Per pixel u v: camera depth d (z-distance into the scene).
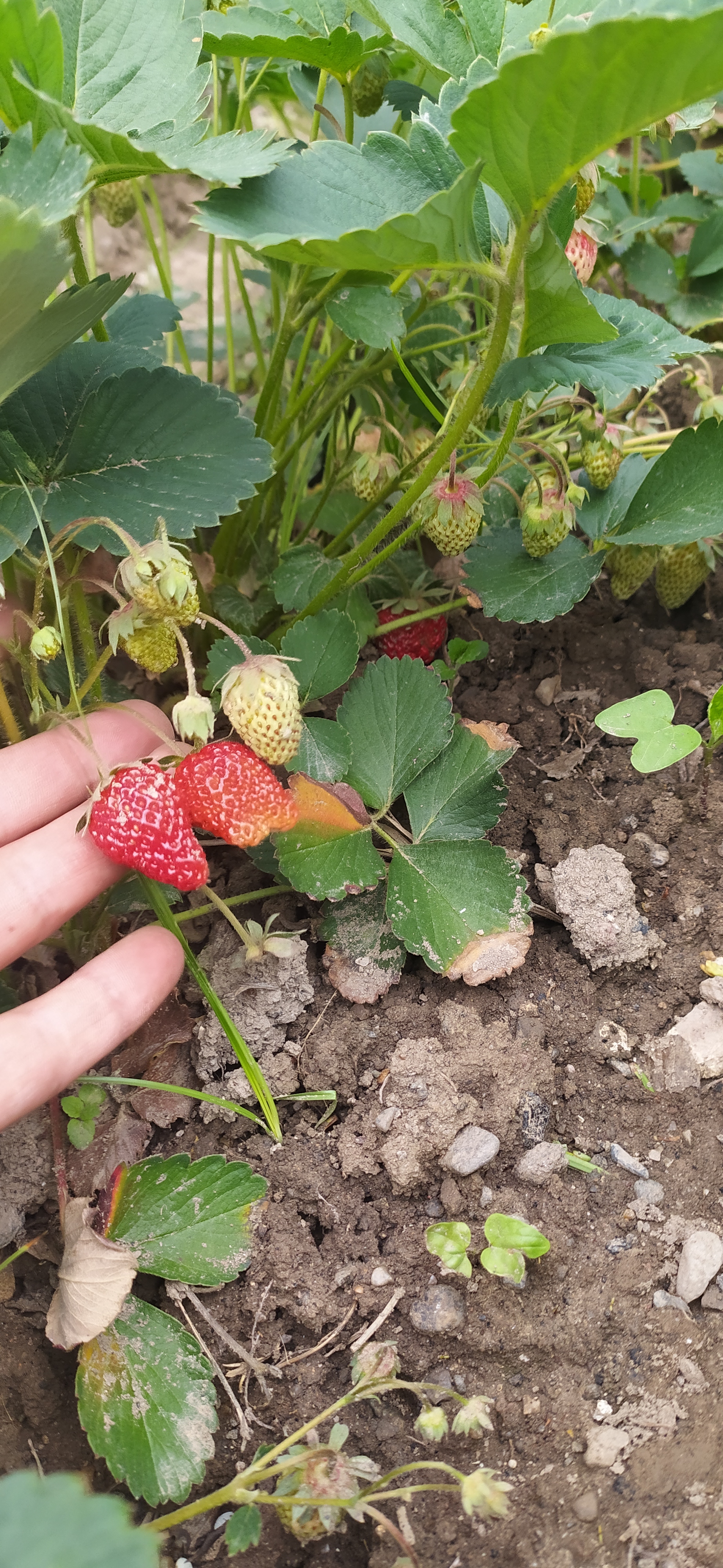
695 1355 0.19
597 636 0.29
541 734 0.27
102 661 0.20
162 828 0.18
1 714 0.22
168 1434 0.18
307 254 0.17
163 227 0.34
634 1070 0.22
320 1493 0.17
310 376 0.31
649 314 0.23
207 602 0.26
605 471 0.24
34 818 0.21
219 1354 0.19
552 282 0.17
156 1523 0.16
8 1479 0.12
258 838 0.19
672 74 0.14
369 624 0.26
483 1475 0.16
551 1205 0.20
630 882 0.23
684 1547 0.17
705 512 0.23
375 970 0.22
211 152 0.18
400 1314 0.19
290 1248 0.20
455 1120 0.20
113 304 0.18
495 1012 0.22
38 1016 0.18
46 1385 0.20
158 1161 0.20
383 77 0.22
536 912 0.24
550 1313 0.19
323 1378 0.19
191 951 0.21
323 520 0.30
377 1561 0.17
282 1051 0.22
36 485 0.20
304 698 0.23
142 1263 0.19
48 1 0.19
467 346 0.27
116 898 0.23
